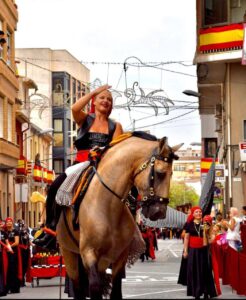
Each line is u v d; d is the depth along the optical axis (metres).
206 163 44.16
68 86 95.56
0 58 45.78
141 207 9.70
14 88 51.31
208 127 60.19
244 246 22.55
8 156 48.56
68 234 10.52
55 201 10.59
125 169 9.80
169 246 68.38
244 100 38.53
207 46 37.97
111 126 10.63
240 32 37.19
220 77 41.03
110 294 10.20
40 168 67.50
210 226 18.86
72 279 11.14
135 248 10.42
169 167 9.47
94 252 9.77
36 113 89.75
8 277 21.25
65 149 96.62
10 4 49.78
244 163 36.75
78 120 10.57
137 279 26.22
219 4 38.19
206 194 21.58
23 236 23.62
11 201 53.97
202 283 18.59
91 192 9.90
